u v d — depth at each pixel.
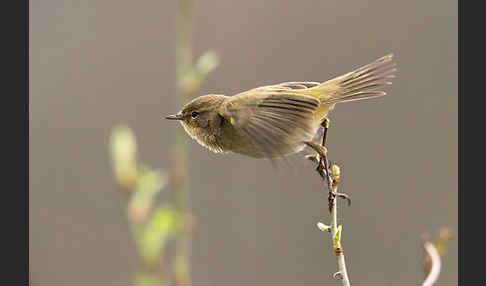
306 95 7.65
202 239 12.90
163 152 13.52
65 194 13.16
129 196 8.61
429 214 12.72
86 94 13.88
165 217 8.45
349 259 12.73
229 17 14.05
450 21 13.52
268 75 13.70
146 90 13.92
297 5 14.02
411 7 13.70
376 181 13.03
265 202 13.14
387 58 8.18
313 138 7.70
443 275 12.29
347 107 13.33
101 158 13.45
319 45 13.76
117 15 14.30
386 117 13.28
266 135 7.38
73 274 12.60
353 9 13.85
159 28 14.16
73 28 14.20
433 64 13.44
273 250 12.83
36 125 13.62
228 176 13.28
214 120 8.45
